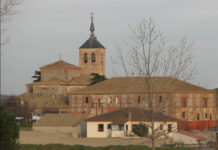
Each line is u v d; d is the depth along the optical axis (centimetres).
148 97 11181
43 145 18225
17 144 10431
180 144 18625
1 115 10044
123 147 17988
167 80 11200
